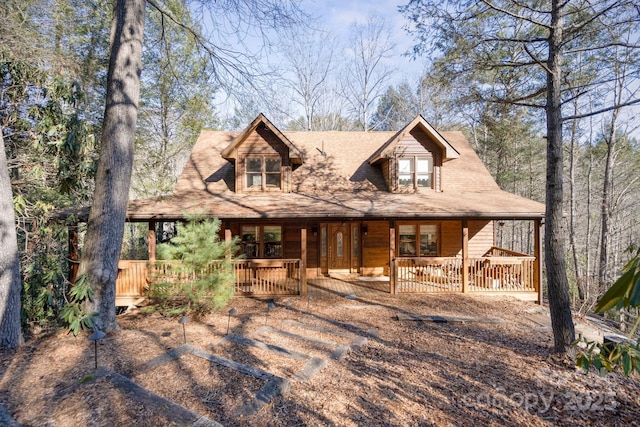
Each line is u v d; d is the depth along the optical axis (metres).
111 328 6.63
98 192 6.71
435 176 12.70
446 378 5.23
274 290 10.45
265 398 4.32
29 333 8.05
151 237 9.91
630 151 17.86
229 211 10.02
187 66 16.77
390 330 7.35
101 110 13.11
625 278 1.52
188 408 4.05
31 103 8.52
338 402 4.42
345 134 15.98
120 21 6.99
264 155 12.27
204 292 7.75
